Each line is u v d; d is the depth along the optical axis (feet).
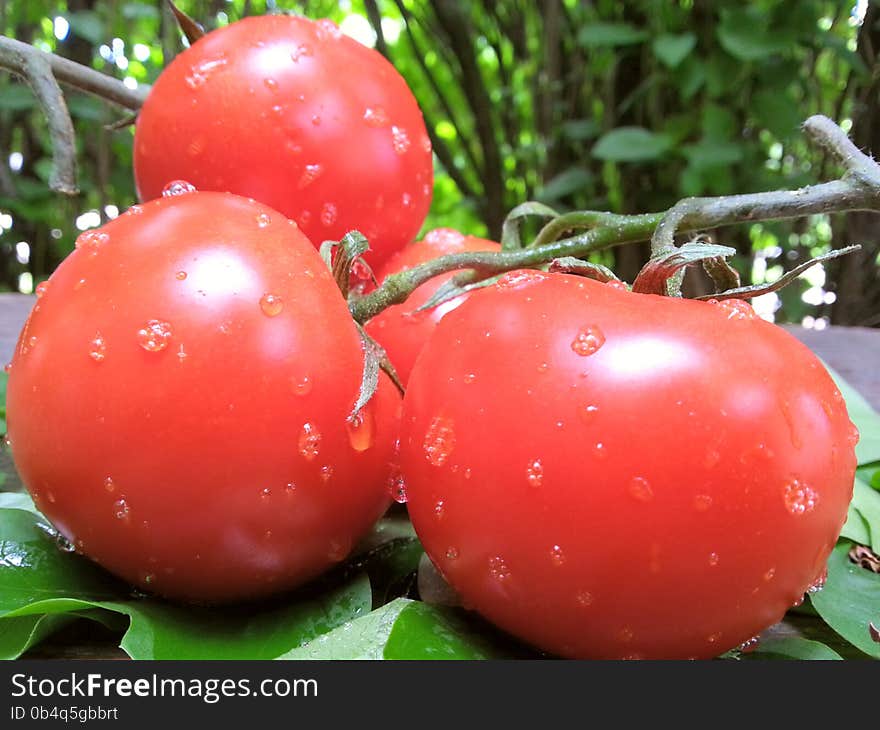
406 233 0.73
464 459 0.48
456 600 0.57
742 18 1.36
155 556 0.52
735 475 0.46
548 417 0.46
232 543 0.52
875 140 1.34
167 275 0.50
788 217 0.59
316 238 0.68
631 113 1.73
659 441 0.45
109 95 0.75
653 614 0.47
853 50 1.46
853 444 0.51
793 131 1.42
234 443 0.50
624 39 1.51
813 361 0.51
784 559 0.47
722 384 0.46
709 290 1.40
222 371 0.49
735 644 0.50
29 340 0.53
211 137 0.65
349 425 0.52
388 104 0.70
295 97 0.66
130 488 0.50
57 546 0.59
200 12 1.50
